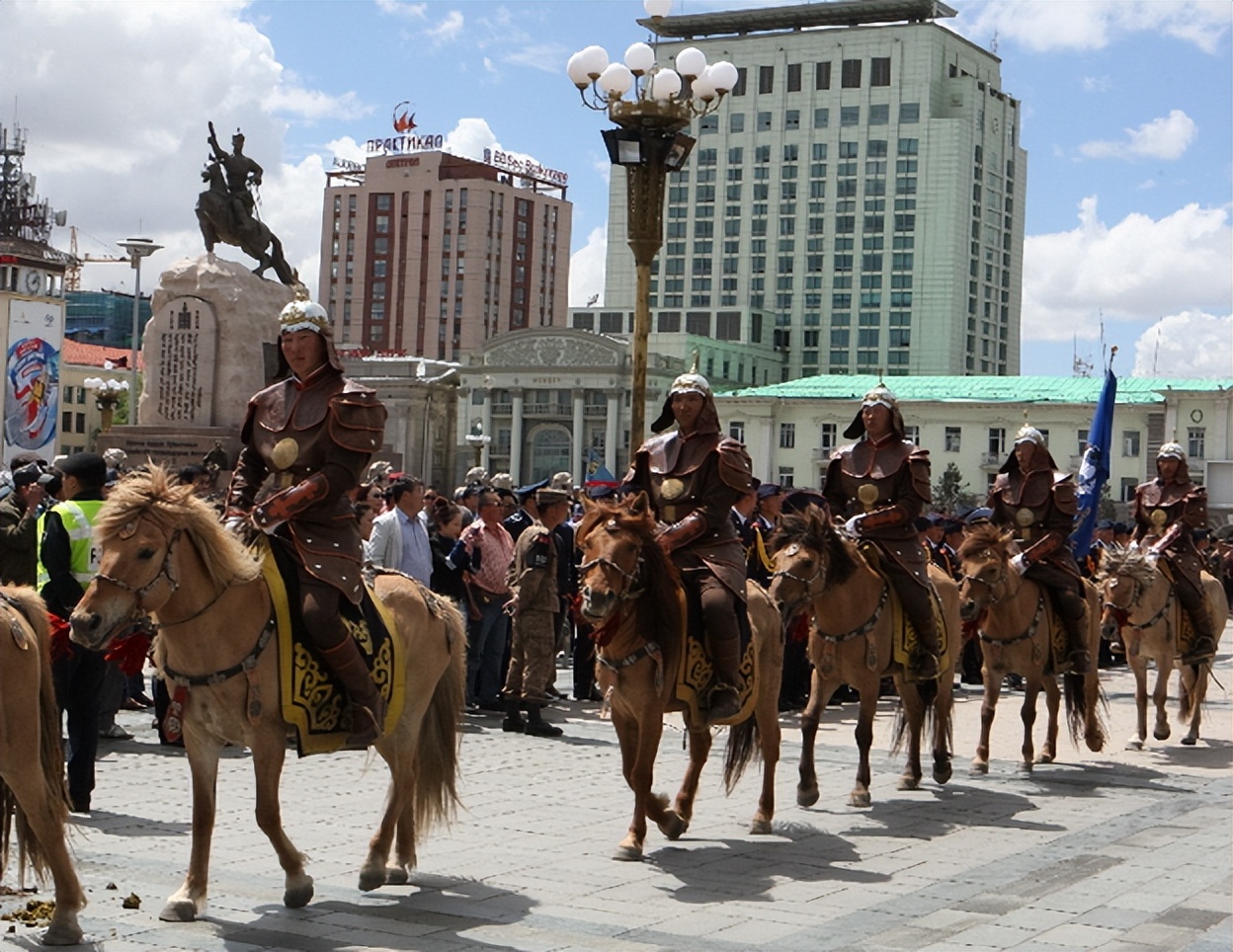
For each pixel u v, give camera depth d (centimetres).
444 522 1728
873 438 1259
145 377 2838
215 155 2870
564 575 1828
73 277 14025
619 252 15238
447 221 16738
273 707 805
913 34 14238
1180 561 1650
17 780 748
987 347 14938
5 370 5997
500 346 11681
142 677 1698
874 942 767
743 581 1033
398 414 9119
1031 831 1115
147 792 1185
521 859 973
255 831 1041
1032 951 748
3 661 743
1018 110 15250
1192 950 740
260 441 862
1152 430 8794
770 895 886
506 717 1650
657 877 930
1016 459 1468
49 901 828
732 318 13688
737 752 1093
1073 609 1429
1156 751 1598
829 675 1203
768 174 14725
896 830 1112
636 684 969
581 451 11488
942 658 1273
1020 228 15350
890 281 14375
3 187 8469
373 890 872
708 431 1044
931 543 2020
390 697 873
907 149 14288
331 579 822
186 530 780
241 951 733
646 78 1778
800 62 14588
